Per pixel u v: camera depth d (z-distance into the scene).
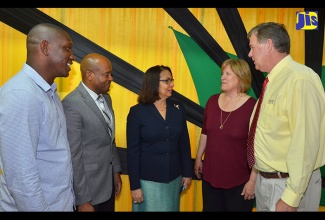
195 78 2.86
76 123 1.92
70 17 2.69
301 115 1.58
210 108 2.43
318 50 2.87
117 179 2.38
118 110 2.81
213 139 2.33
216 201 2.39
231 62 2.34
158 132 2.25
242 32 2.85
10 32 2.63
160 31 2.80
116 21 2.75
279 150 1.74
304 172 1.57
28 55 1.50
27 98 1.37
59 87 2.72
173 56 2.83
